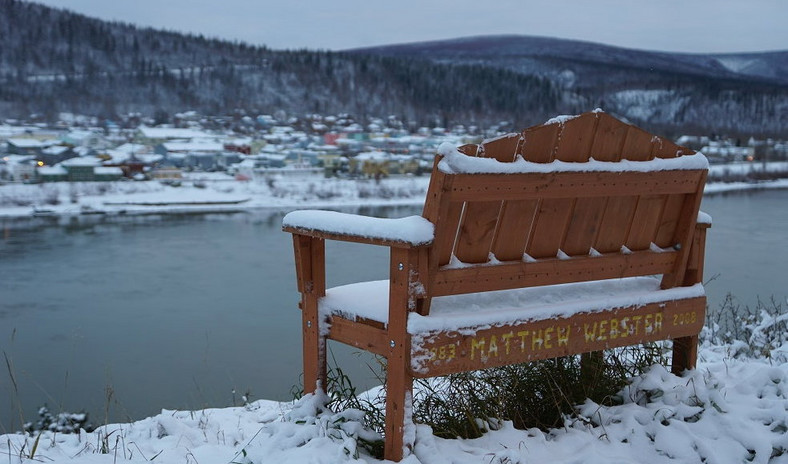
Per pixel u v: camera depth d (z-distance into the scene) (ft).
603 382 9.70
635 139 8.57
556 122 7.78
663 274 9.58
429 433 7.91
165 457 9.13
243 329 82.23
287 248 137.18
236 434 10.71
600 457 8.10
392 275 7.48
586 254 8.79
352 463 7.36
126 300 96.43
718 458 8.16
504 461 7.75
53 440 9.55
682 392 9.20
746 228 132.77
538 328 8.12
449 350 7.52
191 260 124.36
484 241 7.85
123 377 64.64
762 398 9.20
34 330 81.61
